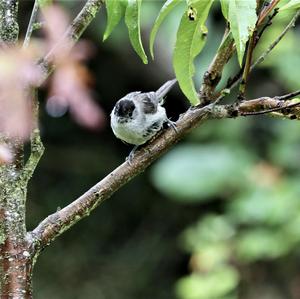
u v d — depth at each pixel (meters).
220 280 10.63
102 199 3.71
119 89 14.30
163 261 16.44
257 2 3.71
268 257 12.31
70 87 3.65
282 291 12.68
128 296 15.98
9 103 2.88
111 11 3.47
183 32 3.56
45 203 15.94
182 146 12.94
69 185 16.19
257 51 10.95
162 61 12.65
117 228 16.73
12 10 3.29
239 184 11.52
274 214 10.77
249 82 13.64
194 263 11.14
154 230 16.66
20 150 3.34
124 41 12.74
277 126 12.49
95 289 15.85
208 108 3.97
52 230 3.48
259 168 11.42
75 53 3.61
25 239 3.34
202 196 11.57
